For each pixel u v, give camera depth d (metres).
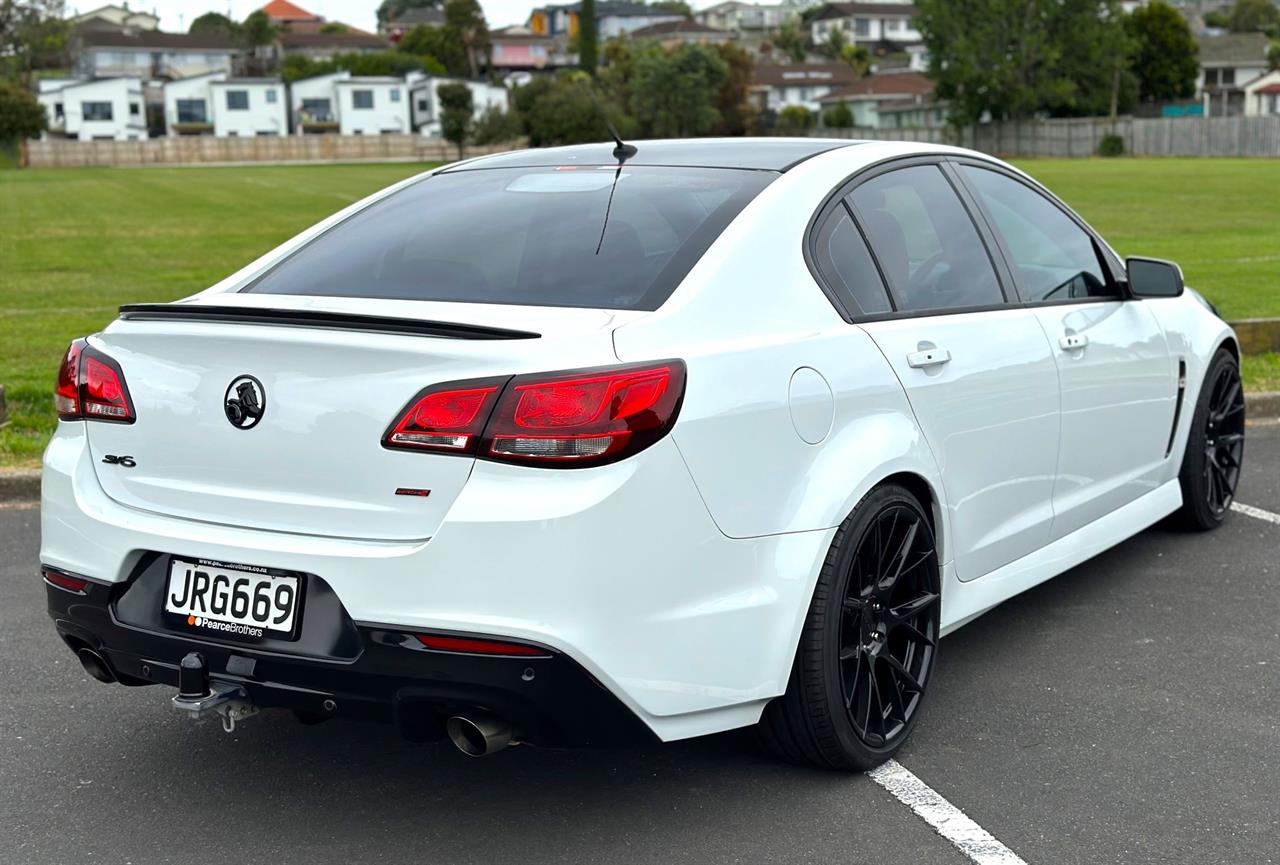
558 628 2.78
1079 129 77.50
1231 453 5.80
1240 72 111.75
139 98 116.12
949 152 4.25
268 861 3.05
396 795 3.38
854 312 3.52
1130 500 4.96
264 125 118.31
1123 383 4.68
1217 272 14.59
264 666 2.95
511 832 3.17
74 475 3.25
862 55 162.50
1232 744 3.65
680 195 3.57
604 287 3.21
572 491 2.79
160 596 3.11
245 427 3.01
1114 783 3.41
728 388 3.05
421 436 2.82
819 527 3.21
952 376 3.73
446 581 2.78
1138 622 4.65
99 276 17.27
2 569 5.41
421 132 116.94
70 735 3.79
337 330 2.94
